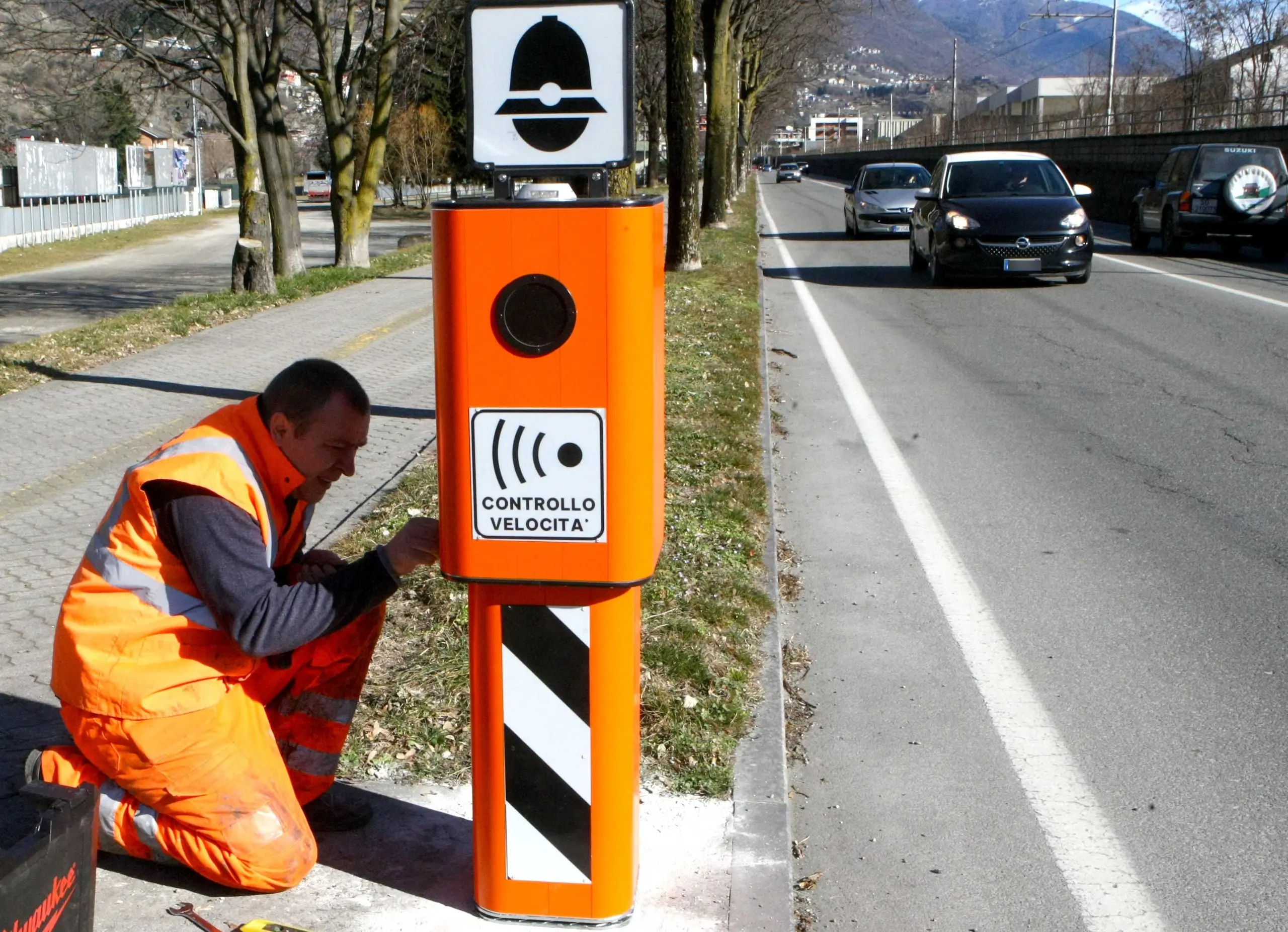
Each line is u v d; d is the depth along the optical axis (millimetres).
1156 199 22266
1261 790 3781
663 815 3346
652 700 3924
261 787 2857
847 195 26656
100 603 2762
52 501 6375
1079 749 4031
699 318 12469
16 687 4062
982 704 4359
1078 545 6125
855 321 13922
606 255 2494
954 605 5309
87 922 2240
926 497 6953
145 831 2867
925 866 3367
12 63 23219
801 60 58062
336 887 2979
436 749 3648
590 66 2607
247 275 15750
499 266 2523
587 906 2820
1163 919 3143
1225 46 40625
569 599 2684
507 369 2561
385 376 10117
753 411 8352
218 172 99750
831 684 4531
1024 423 8836
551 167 2652
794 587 5523
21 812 3250
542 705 2740
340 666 3125
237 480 2732
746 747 3750
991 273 16500
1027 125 57219
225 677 2840
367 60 21000
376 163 20719
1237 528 6391
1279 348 11852
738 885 3029
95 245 45562
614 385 2543
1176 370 10836
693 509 5984
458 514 2645
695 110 17000
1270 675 4602
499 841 2812
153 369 10375
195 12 18859
